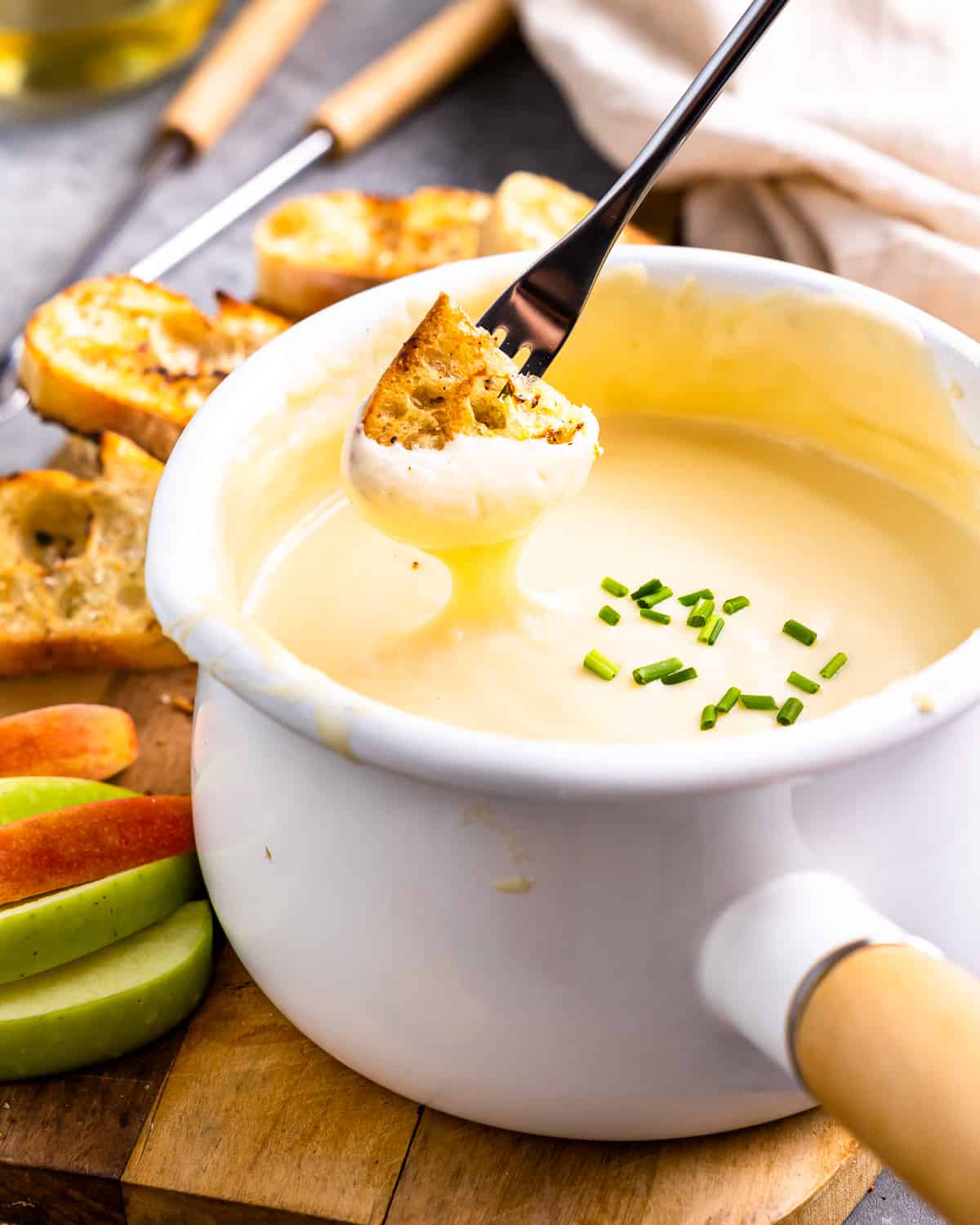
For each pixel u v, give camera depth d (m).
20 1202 0.42
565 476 0.41
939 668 0.36
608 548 0.45
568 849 0.36
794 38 0.59
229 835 0.40
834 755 0.35
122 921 0.42
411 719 0.36
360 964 0.39
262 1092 0.42
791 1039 0.35
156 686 0.50
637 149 0.61
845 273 0.56
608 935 0.37
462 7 0.71
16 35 0.69
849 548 0.45
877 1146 0.34
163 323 0.57
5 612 0.50
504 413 0.41
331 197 0.61
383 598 0.44
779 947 0.36
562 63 0.63
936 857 0.38
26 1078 0.42
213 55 0.71
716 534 0.46
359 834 0.37
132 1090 0.42
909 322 0.44
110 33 0.71
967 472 0.44
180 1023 0.43
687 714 0.41
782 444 0.47
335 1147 0.41
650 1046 0.38
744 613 0.44
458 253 0.59
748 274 0.45
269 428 0.43
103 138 0.72
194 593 0.38
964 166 0.56
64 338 0.55
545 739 0.41
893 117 0.57
